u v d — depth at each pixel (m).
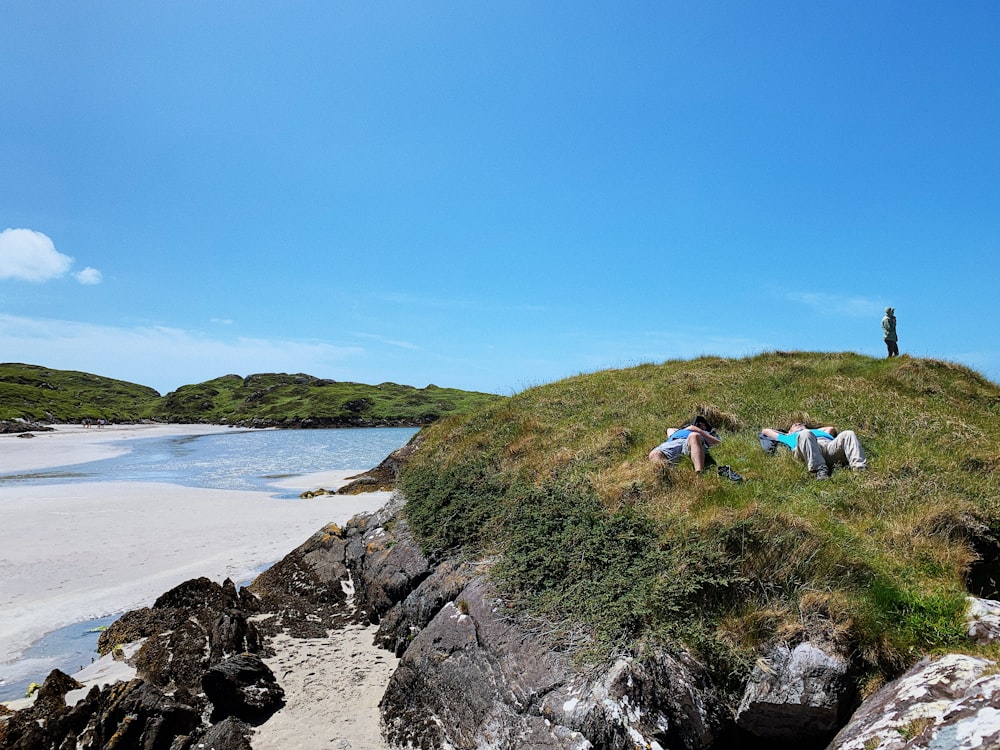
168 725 7.39
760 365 17.58
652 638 6.47
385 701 8.02
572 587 7.83
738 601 6.87
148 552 15.83
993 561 8.16
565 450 12.13
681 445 10.93
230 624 9.77
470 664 7.53
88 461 42.38
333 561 13.40
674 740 5.82
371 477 27.03
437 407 104.06
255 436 74.25
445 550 10.46
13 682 9.15
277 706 8.06
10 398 101.06
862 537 8.10
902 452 10.81
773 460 10.80
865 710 5.41
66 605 12.14
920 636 6.16
